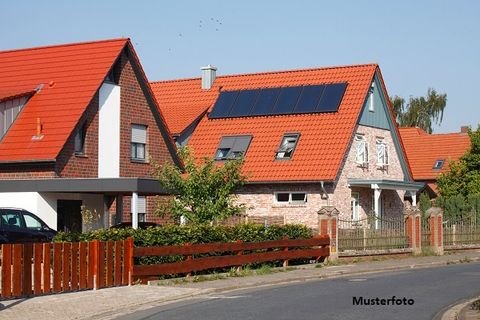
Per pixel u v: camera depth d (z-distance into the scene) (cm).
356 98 4184
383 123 4431
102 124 3269
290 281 2372
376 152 4347
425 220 3597
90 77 3253
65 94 3216
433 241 3591
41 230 2609
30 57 3512
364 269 2725
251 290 2103
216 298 1889
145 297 1867
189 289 2041
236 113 4409
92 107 3222
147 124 3519
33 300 1755
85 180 2892
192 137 4372
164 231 2278
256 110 4369
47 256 1853
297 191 3975
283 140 4134
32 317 1534
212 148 4253
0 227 2517
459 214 4262
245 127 4309
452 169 5259
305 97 4316
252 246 2577
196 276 2325
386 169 4441
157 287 2070
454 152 6222
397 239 3394
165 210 2969
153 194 3198
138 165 3444
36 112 3183
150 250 2166
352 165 4084
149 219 3478
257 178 3978
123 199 3306
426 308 1639
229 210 2916
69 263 1916
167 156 3625
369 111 4291
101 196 3228
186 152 3100
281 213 3997
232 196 3094
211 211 2858
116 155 3328
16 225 2561
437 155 6241
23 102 3228
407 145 6444
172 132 4244
